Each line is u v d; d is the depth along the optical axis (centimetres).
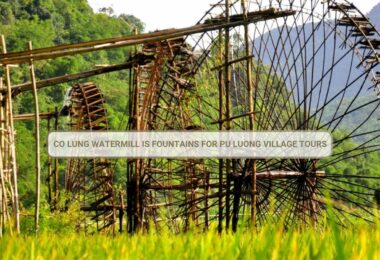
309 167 2597
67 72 11925
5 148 2694
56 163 4528
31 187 7775
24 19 14575
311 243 443
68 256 542
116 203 4572
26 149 8419
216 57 3045
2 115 2558
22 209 3134
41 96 10844
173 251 474
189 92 3422
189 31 2483
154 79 3120
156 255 474
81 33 15725
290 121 2775
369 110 16712
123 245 560
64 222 3092
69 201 3953
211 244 495
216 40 2886
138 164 3183
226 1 2711
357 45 2689
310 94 2688
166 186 3148
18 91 2956
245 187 2686
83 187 4484
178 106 3578
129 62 3066
